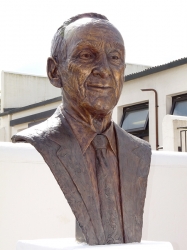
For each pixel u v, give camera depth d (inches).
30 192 219.6
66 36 149.2
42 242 150.9
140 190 151.5
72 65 145.3
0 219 213.8
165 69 447.8
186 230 254.7
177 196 254.1
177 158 255.6
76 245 140.9
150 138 457.1
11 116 636.1
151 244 142.6
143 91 470.6
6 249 213.6
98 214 141.9
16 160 216.8
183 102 444.1
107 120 150.3
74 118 148.1
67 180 140.7
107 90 144.9
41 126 148.1
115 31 148.3
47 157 140.3
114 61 146.9
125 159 151.9
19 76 728.3
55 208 223.9
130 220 146.6
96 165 147.3
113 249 133.6
